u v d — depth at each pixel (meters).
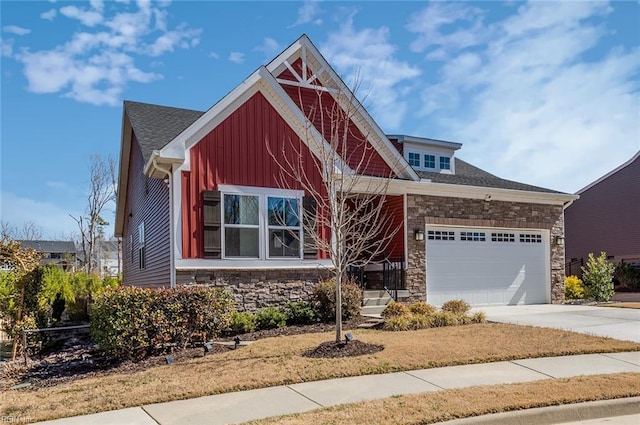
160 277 13.09
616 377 7.13
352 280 13.27
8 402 6.49
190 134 11.76
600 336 9.98
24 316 10.85
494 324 11.34
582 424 5.72
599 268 18.72
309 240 12.95
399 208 15.36
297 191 12.97
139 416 5.76
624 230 24.88
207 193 11.81
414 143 19.08
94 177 38.91
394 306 12.15
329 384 6.95
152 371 7.82
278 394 6.53
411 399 6.13
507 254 17.06
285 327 11.48
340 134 14.63
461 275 16.03
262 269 12.33
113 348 8.88
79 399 6.43
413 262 15.08
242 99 12.55
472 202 16.38
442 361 8.00
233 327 10.80
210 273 11.77
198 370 7.67
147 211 15.66
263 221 12.48
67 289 15.55
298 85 14.36
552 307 15.98
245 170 12.40
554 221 18.14
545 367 7.84
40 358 10.42
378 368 7.60
